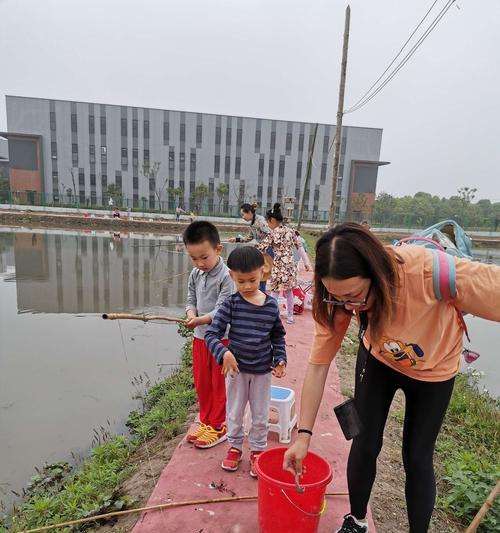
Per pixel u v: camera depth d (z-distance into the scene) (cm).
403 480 287
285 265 622
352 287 153
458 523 245
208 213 4644
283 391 323
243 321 266
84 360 618
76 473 338
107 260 1620
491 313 154
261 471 197
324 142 4853
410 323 166
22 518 282
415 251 168
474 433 370
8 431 423
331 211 1355
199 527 222
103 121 4669
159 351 662
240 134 4816
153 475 284
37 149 4578
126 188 4822
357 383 204
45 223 3186
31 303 973
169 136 4781
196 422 343
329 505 244
